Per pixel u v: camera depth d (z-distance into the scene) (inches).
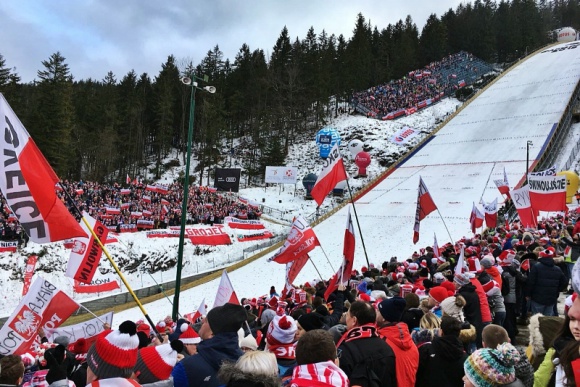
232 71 3718.0
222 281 358.6
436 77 3892.7
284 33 4205.2
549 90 2792.8
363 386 152.4
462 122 2694.4
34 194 278.1
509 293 378.9
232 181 2094.0
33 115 2137.1
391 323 183.9
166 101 2849.4
